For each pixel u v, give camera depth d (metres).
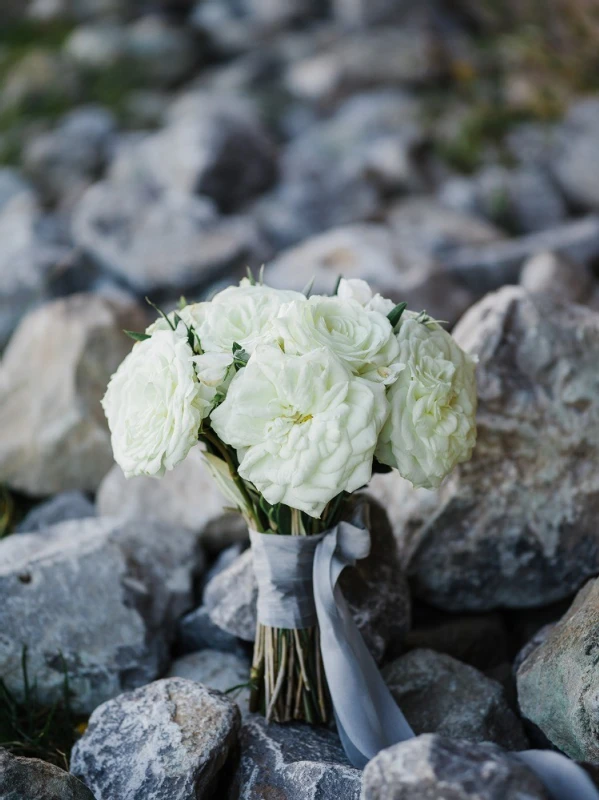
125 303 2.38
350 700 1.22
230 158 3.62
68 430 2.09
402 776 0.91
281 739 1.26
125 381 1.12
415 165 3.81
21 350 2.28
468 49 4.66
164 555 1.70
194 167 3.54
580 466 1.62
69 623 1.50
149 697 1.26
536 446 1.61
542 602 1.64
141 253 2.99
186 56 4.92
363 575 1.48
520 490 1.60
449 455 1.09
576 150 3.81
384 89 4.45
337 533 1.23
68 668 1.49
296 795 1.15
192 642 1.62
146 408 1.07
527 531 1.60
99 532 1.66
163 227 3.15
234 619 1.44
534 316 1.66
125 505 1.88
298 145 4.12
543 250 2.96
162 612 1.60
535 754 0.97
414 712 1.39
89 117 4.36
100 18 5.34
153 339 1.09
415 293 2.66
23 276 3.03
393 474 1.71
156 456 1.03
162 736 1.19
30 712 1.45
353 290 1.17
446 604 1.65
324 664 1.23
